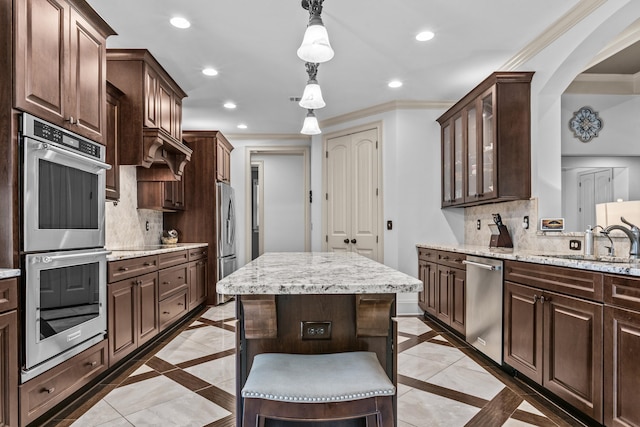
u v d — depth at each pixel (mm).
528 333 2322
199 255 4586
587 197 3922
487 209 3879
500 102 3158
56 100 1961
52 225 1920
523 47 3053
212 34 2814
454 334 3568
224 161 5410
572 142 3898
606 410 1733
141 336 2955
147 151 3041
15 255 1716
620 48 3143
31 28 1795
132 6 2441
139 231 4102
